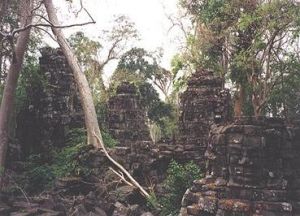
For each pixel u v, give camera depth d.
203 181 8.60
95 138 16.67
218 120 14.65
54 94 18.50
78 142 17.44
